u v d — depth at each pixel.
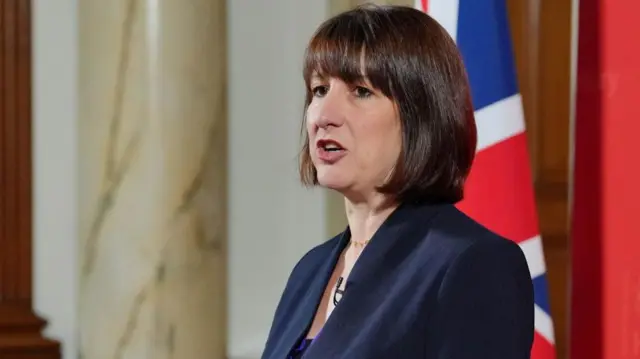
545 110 7.80
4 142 7.54
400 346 2.64
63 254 7.61
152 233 6.75
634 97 4.42
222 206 7.03
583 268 4.55
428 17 3.02
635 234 4.41
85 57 7.00
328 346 2.78
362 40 2.94
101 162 6.88
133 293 6.77
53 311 7.59
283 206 8.10
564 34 7.82
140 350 6.77
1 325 7.42
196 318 6.87
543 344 4.34
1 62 7.54
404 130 2.92
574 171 4.59
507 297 2.59
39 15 7.59
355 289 2.88
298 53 8.10
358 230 3.14
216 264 6.99
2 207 7.53
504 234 4.38
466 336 2.56
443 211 2.93
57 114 7.62
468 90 3.02
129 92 6.75
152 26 6.71
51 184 7.60
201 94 6.85
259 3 8.04
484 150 4.45
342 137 2.99
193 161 6.82
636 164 4.41
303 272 3.44
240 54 7.98
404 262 2.85
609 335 4.48
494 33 4.53
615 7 4.48
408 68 2.91
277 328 3.33
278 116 8.08
